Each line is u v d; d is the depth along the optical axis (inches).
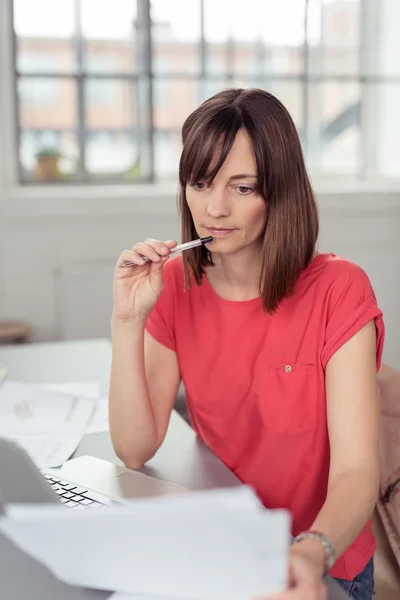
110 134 121.7
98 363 64.6
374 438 38.4
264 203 41.2
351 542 31.9
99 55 119.3
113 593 27.0
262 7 123.7
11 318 116.5
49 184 120.4
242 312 45.2
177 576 23.1
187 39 122.0
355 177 131.8
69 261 117.2
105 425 49.3
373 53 128.4
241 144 39.6
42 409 51.3
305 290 44.1
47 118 118.8
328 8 125.8
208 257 46.1
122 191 119.6
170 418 51.4
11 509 21.4
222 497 20.1
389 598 47.6
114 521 20.8
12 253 114.9
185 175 41.3
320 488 44.4
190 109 124.3
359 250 128.3
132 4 119.1
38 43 116.4
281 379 43.9
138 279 44.9
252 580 22.0
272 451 44.7
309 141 129.0
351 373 40.5
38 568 27.1
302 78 127.0
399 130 131.6
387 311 131.9
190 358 46.8
